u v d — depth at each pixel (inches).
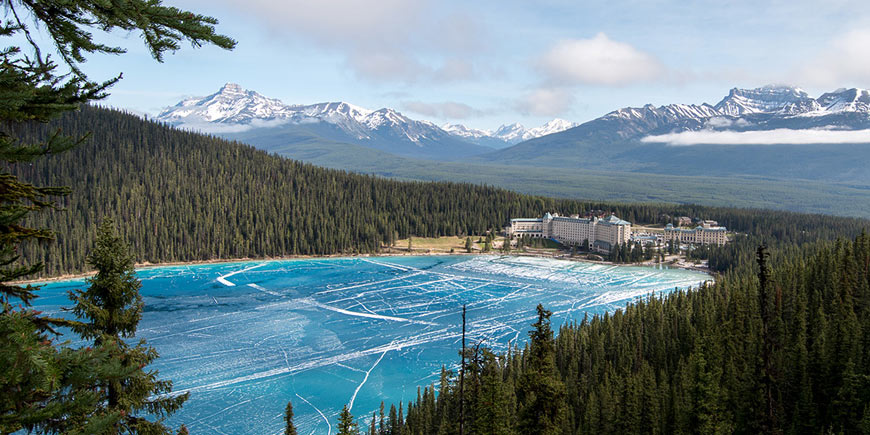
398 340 6722.4
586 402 4197.8
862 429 3137.3
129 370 613.3
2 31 565.3
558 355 5231.3
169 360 5767.7
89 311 1412.4
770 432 2009.1
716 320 5236.2
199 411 4569.4
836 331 4087.1
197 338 6560.0
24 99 545.3
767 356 1984.5
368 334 6943.9
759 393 3462.1
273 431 4261.8
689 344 4985.2
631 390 3796.8
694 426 3233.3
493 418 2536.9
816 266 6008.9
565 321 7775.6
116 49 597.0
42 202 682.8
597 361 4948.3
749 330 4675.2
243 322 7342.5
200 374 5398.6
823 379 3811.5
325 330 7076.8
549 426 2249.0
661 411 3722.9
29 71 611.8
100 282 1435.8
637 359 5019.7
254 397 4889.3
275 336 6737.2
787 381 3774.6
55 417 557.3
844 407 3481.8
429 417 3986.2
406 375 5561.0
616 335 5472.4
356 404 4847.4
